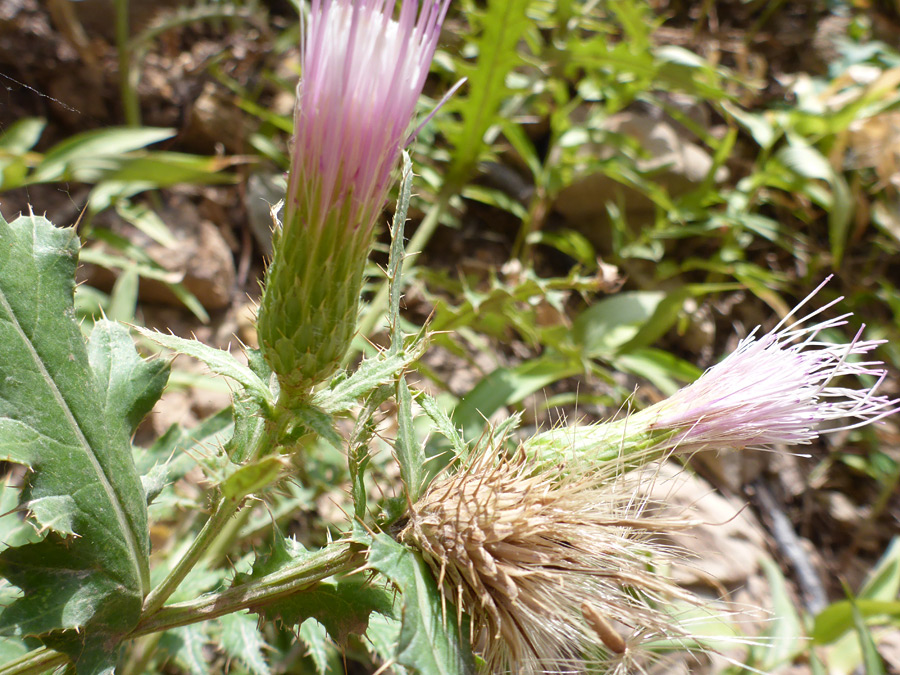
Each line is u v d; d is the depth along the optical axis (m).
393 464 0.17
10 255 0.08
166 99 0.26
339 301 0.08
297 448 0.08
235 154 0.25
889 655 0.20
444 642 0.07
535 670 0.08
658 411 0.09
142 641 0.13
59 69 0.24
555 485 0.09
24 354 0.08
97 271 0.21
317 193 0.07
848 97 0.28
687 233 0.25
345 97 0.07
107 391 0.09
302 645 0.16
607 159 0.25
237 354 0.22
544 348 0.25
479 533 0.08
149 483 0.09
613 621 0.09
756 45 0.34
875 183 0.28
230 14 0.26
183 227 0.23
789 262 0.29
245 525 0.15
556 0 0.25
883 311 0.27
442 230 0.26
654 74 0.23
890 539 0.24
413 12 0.07
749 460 0.24
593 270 0.25
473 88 0.20
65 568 0.08
